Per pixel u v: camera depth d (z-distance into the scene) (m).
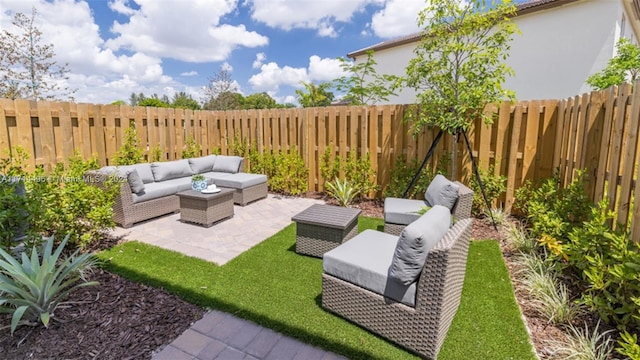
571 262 2.73
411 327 2.11
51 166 5.16
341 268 2.46
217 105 18.38
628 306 2.12
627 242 2.29
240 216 5.42
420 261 2.04
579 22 8.72
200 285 2.99
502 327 2.36
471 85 4.71
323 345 2.21
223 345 2.21
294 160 6.96
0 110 4.55
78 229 3.79
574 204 3.41
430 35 4.96
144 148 6.70
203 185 5.11
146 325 2.40
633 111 2.55
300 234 3.74
